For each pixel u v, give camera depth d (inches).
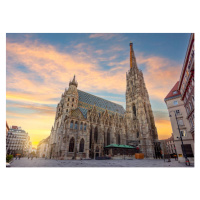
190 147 1624.0
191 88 1396.4
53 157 2810.0
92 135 2989.7
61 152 2400.3
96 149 2844.5
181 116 1793.8
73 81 3570.4
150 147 3336.6
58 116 3398.1
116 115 3937.0
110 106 4660.4
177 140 1733.5
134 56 5492.1
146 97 4667.8
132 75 4825.3
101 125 3277.6
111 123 3607.3
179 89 1879.9
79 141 2596.0
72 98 3253.0
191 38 1143.6
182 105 1836.9
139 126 3759.8
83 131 2738.7
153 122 4185.5
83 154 2551.7
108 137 3395.7
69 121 2620.6
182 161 1605.6
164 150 3602.4
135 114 4200.3
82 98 3855.8
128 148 3134.8
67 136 2480.3
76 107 3307.1
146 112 4097.0
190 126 1592.0
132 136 3863.2
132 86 4640.8
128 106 4429.1
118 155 2827.3
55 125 3479.3
